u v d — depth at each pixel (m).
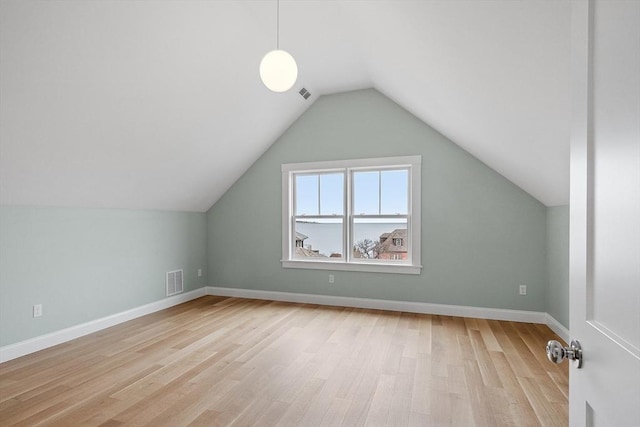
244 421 1.88
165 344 3.03
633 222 0.56
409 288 4.10
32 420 1.88
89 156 2.88
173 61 2.72
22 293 2.84
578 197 0.78
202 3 2.51
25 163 2.52
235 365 2.59
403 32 2.26
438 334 3.27
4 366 2.58
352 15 2.64
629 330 0.57
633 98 0.55
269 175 4.75
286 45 3.30
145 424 1.85
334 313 4.01
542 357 2.72
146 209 4.10
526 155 2.73
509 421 1.88
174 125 3.26
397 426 1.84
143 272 4.04
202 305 4.43
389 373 2.45
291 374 2.44
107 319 3.54
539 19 1.35
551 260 3.46
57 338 3.06
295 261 4.60
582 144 0.76
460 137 3.58
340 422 1.88
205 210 5.01
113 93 2.57
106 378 2.38
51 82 2.20
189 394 2.16
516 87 1.91
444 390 2.21
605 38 0.66
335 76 3.96
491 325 3.55
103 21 2.15
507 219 3.76
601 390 0.67
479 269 3.85
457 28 1.78
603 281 0.68
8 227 2.75
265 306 4.36
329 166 4.44
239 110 3.71
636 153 0.55
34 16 1.88
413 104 3.72
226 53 3.02
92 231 3.45
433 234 4.01
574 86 0.81
